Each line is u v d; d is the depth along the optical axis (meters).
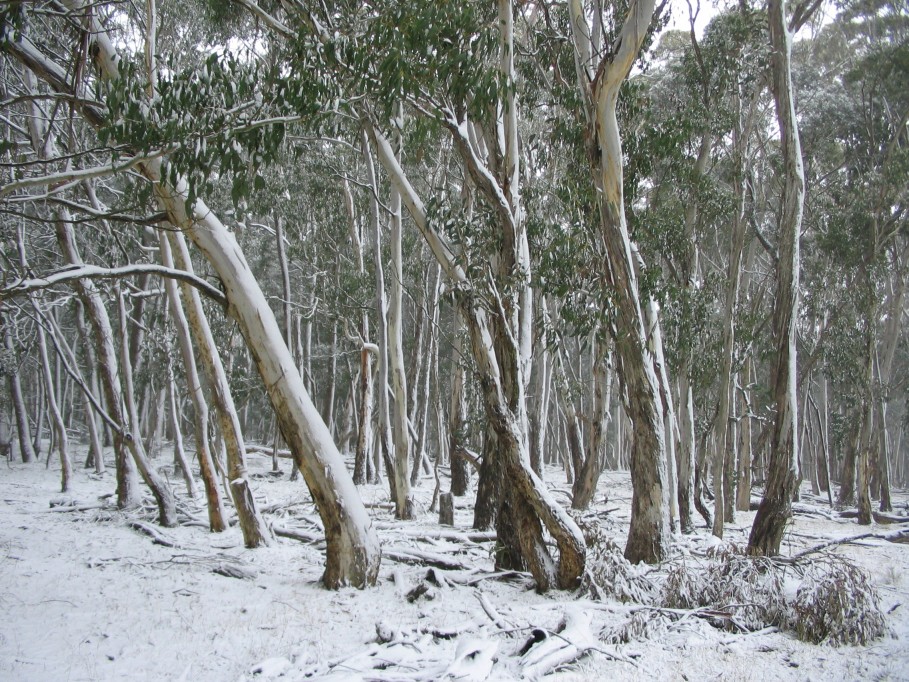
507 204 10.02
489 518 14.25
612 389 27.72
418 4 8.02
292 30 10.43
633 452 11.12
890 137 23.88
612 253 10.96
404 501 16.83
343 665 6.43
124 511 15.44
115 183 22.08
